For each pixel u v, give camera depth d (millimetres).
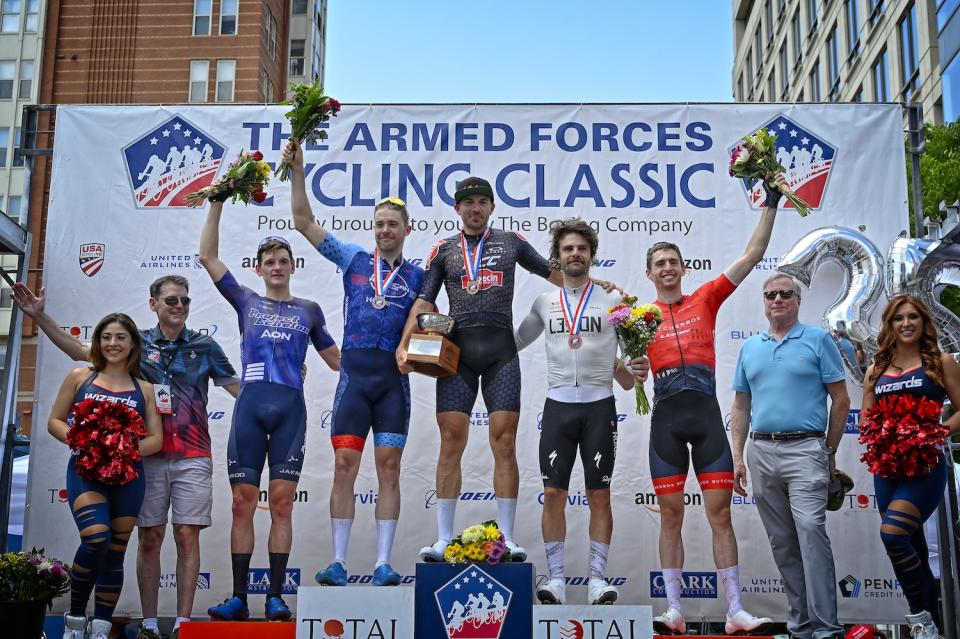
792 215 6137
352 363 5078
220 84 23641
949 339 5691
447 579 4336
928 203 12234
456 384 4949
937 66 16484
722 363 5988
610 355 5055
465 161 6223
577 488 5895
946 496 5711
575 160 6211
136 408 4914
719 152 6207
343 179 6211
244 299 5449
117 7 24016
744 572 5809
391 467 4980
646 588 5805
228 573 5867
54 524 5879
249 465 5117
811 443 4938
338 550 4855
